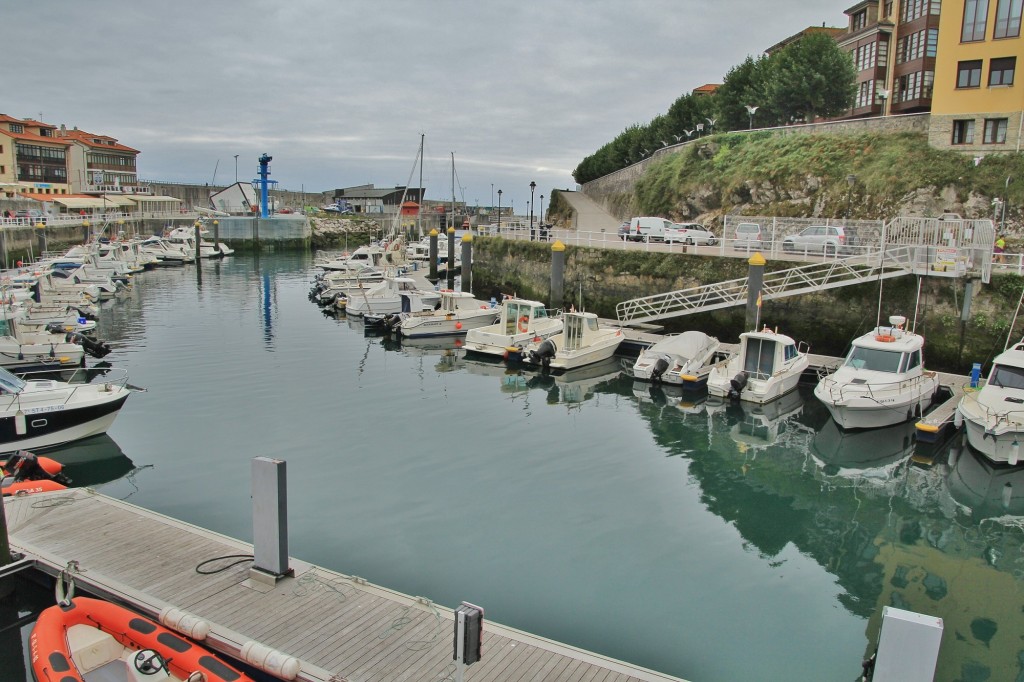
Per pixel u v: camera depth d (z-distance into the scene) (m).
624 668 8.52
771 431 20.11
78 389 17.70
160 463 16.20
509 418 20.53
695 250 33.72
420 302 36.03
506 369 26.88
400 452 17.36
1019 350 19.91
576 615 10.65
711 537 13.45
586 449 18.09
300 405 21.14
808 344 26.95
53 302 33.00
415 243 68.62
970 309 24.23
